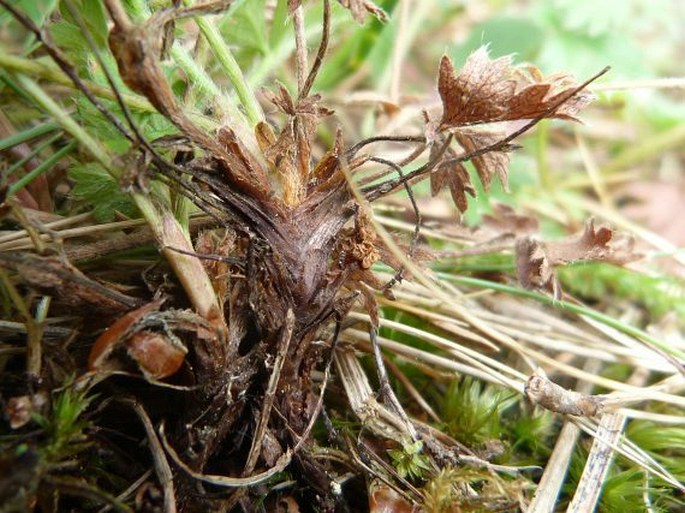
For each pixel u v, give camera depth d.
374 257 0.07
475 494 0.07
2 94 0.09
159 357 0.06
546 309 0.11
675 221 0.14
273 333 0.06
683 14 0.19
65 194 0.08
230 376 0.06
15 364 0.07
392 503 0.07
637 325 0.11
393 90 0.12
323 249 0.07
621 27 0.17
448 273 0.11
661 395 0.08
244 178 0.06
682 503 0.08
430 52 0.16
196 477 0.06
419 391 0.09
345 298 0.07
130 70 0.06
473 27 0.16
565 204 0.13
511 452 0.08
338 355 0.08
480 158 0.08
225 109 0.07
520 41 0.15
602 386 0.10
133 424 0.07
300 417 0.07
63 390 0.06
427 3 0.14
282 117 0.10
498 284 0.09
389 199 0.11
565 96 0.07
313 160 0.11
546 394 0.08
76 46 0.07
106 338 0.06
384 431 0.08
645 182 0.15
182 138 0.06
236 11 0.09
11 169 0.07
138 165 0.06
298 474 0.07
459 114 0.07
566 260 0.09
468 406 0.08
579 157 0.15
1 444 0.06
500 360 0.10
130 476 0.07
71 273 0.06
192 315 0.06
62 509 0.06
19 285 0.07
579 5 0.16
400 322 0.09
